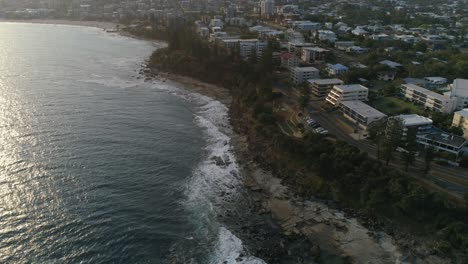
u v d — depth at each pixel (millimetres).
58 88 182875
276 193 107375
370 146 119938
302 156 116750
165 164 117688
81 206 95250
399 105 152875
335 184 104438
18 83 186625
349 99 152000
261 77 189625
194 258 82688
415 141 116000
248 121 150250
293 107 156500
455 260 80812
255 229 92562
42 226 87688
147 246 84938
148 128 142750
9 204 93750
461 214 88250
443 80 176125
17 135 128500
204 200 102438
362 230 91938
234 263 81750
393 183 97062
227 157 125625
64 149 121250
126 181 107000
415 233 88875
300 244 87688
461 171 105312
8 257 78812
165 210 96938
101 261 79938
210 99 182750
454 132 123875
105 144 126688
